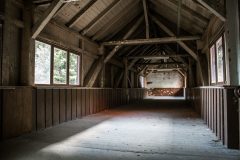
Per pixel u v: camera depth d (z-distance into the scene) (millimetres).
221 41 4691
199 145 3645
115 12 7609
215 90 4434
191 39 7852
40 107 4961
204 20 6172
